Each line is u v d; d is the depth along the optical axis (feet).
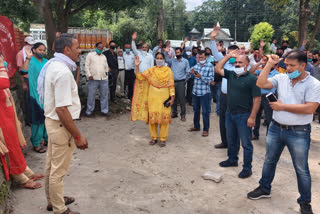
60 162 9.33
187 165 15.46
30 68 15.60
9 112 11.61
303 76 10.03
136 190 12.50
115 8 35.86
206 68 19.76
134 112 19.07
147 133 21.29
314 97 9.77
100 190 12.38
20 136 12.42
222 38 174.09
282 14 171.22
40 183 12.73
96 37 34.78
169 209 11.07
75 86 9.27
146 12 96.37
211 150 17.92
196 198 11.94
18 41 22.54
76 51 9.17
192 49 34.09
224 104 17.20
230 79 13.73
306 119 10.16
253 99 13.14
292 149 10.44
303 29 41.16
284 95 10.41
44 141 17.47
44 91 9.05
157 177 13.87
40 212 10.53
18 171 11.82
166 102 17.89
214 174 13.78
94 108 26.22
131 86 31.04
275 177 14.03
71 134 8.96
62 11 33.27
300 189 10.64
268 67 10.43
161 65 18.12
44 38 69.56
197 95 20.40
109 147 17.95
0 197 9.89
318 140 20.53
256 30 152.35
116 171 14.42
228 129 14.71
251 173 14.10
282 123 10.47
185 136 20.77
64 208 9.84
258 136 20.25
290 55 9.69
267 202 11.70
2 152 10.62
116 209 10.95
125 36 112.06
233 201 11.75
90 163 15.33
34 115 15.83
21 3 29.25
